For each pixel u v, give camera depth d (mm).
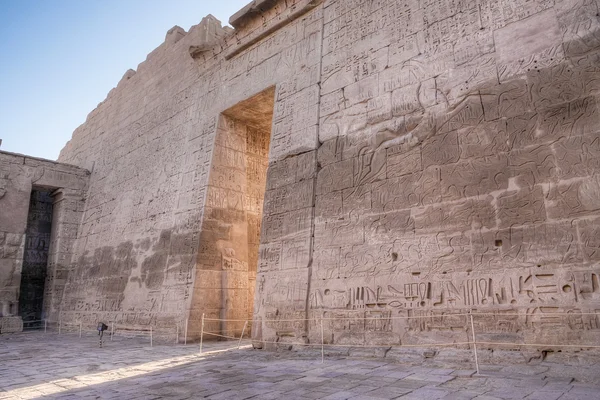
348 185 9109
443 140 7828
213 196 13055
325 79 10570
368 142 9055
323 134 10078
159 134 16750
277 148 11086
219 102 14094
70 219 20234
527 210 6531
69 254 19812
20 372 7070
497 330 6379
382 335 7652
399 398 4398
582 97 6453
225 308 12320
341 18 10820
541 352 5895
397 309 7582
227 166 13688
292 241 9766
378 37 9734
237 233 13297
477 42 7926
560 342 5812
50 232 21219
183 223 13438
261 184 14586
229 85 13898
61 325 18094
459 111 7758
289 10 12359
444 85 8141
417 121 8336
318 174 9828
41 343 12164
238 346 10117
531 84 7004
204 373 6430
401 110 8672
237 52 13969
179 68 17000
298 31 11953
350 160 9266
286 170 10602
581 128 6340
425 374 5703
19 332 16969
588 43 6613
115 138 20031
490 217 6883
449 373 5715
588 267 5816
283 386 5230
